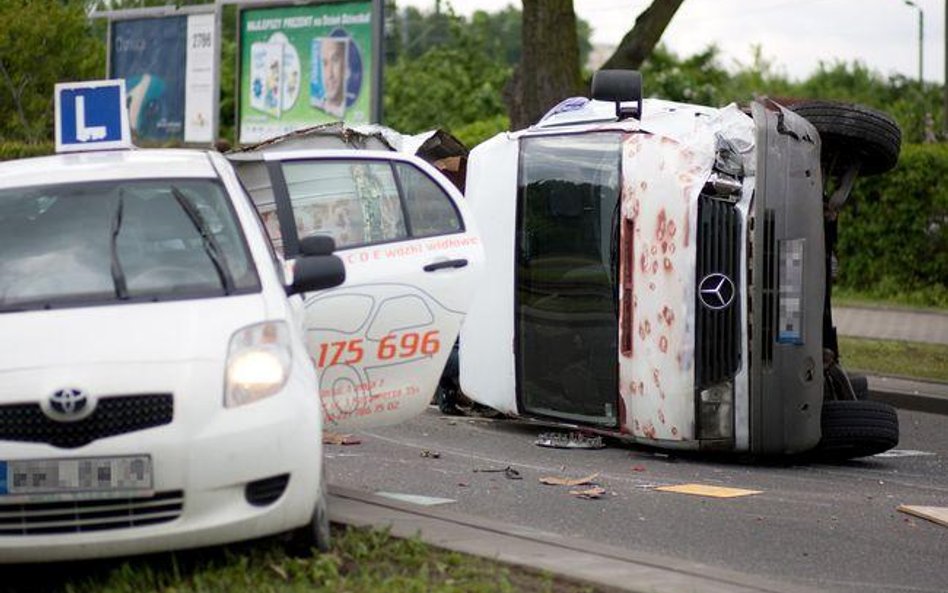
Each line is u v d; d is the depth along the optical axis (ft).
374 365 42.96
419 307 43.39
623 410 57.00
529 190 60.80
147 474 31.19
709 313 54.80
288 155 44.21
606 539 40.06
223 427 31.71
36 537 31.14
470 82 200.64
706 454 58.34
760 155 54.60
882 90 229.25
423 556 34.09
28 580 34.30
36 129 137.18
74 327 33.01
